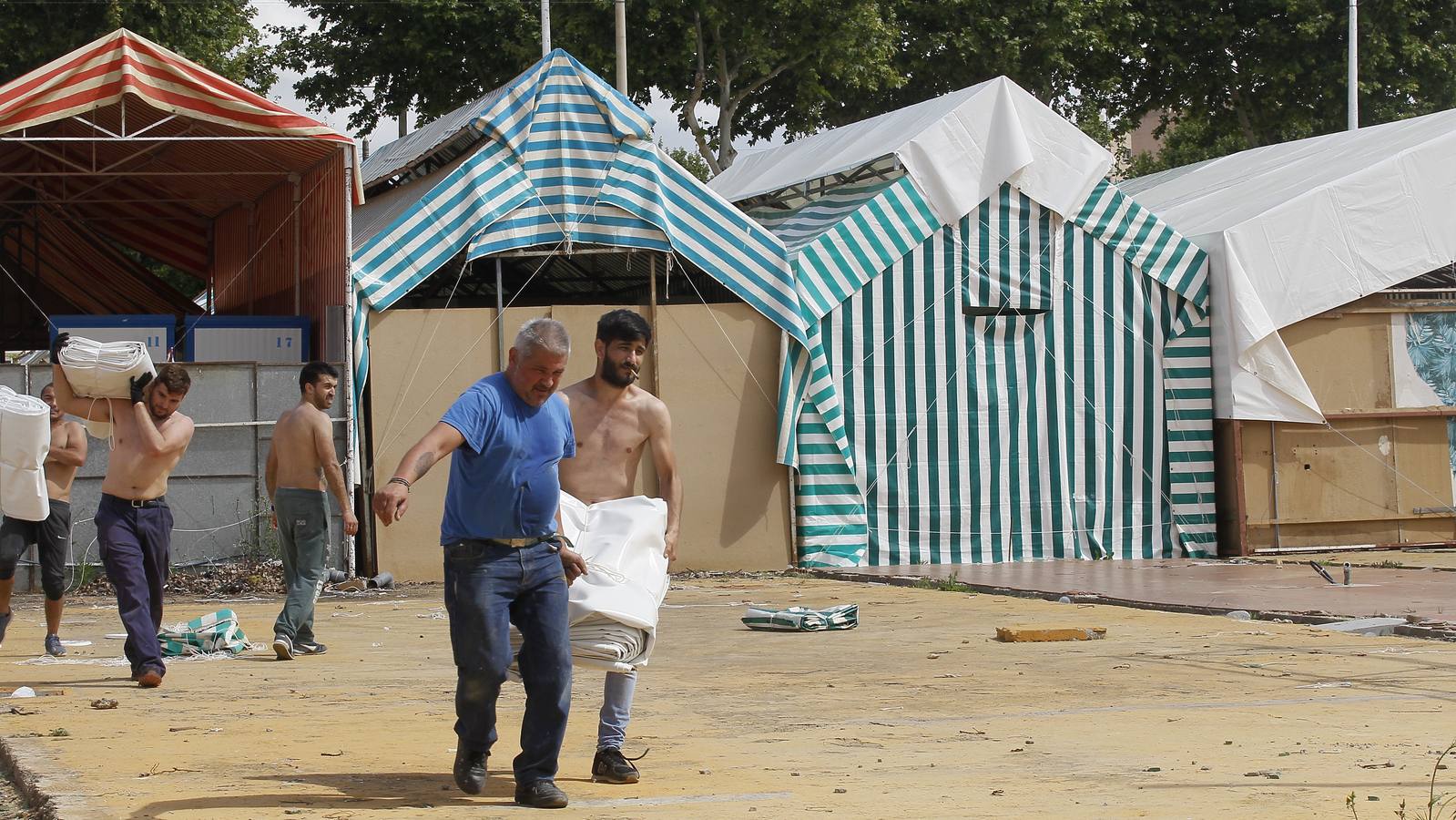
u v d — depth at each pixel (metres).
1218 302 19.38
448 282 20.78
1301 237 19.39
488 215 17.23
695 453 17.89
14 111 15.05
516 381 5.38
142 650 8.48
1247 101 37.44
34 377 15.89
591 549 5.74
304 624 10.05
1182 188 24.55
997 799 5.41
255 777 5.76
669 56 32.66
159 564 8.76
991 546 18.66
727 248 18.02
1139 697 8.00
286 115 16.05
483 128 17.34
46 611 9.96
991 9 34.72
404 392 17.11
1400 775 5.81
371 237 17.06
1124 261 19.28
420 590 16.08
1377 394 19.81
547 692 5.36
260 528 16.38
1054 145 19.08
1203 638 10.64
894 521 18.42
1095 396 19.12
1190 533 19.25
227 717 7.35
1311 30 34.66
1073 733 6.87
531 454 5.37
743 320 18.06
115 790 5.46
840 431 18.14
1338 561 17.70
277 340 18.48
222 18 30.81
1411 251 19.73
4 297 26.39
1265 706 7.62
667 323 17.89
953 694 8.20
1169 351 19.39
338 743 6.60
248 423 16.36
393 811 5.19
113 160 20.84
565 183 17.53
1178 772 5.93
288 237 20.70
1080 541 18.95
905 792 5.56
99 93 15.41
